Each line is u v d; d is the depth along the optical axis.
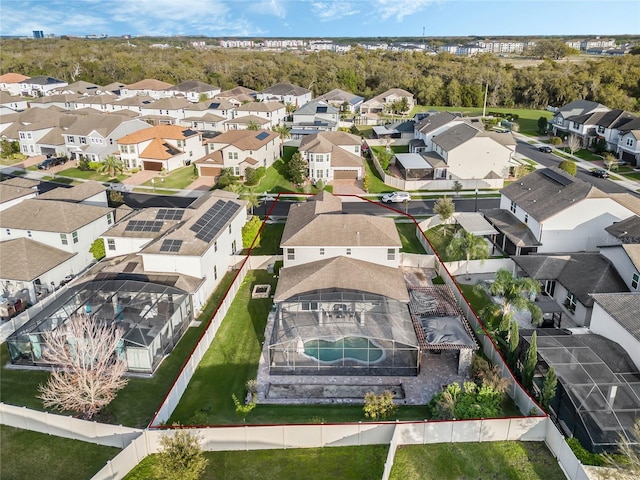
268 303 45.38
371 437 28.33
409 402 32.72
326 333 35.31
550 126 113.75
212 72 182.62
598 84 141.25
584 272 43.44
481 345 38.59
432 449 27.95
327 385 34.62
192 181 82.19
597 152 94.81
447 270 48.44
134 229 48.94
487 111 145.50
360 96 161.62
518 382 32.88
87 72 183.25
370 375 35.66
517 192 59.09
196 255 43.34
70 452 28.05
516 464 26.80
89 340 32.56
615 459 26.08
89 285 41.66
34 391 33.94
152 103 123.56
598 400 28.92
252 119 107.25
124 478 25.77
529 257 46.84
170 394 31.14
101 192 63.00
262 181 81.81
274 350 35.91
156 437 27.33
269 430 27.91
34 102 133.62
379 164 84.94
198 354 36.59
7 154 96.44
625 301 35.47
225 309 43.62
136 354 35.34
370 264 44.59
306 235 44.88
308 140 89.31
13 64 186.88
